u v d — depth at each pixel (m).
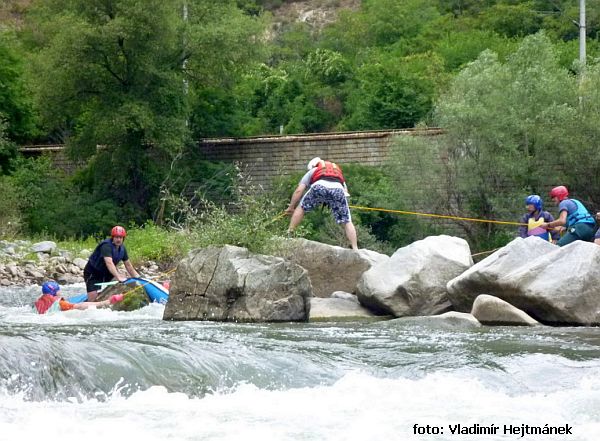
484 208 75.44
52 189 94.50
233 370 16.88
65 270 65.38
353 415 14.18
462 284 27.55
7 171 99.81
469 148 74.81
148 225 83.69
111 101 93.69
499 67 78.75
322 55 143.38
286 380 16.81
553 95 73.94
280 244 31.36
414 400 15.27
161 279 48.12
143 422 13.63
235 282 27.67
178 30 96.88
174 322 26.33
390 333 22.50
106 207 92.69
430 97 118.75
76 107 97.06
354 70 141.38
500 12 170.38
